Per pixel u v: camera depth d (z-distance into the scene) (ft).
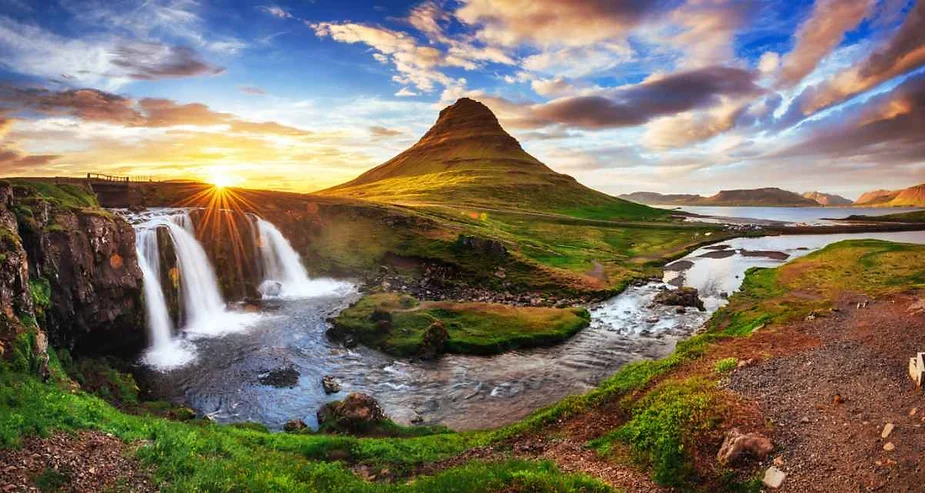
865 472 48.83
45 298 116.06
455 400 117.19
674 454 58.44
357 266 276.21
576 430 74.64
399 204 461.78
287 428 101.19
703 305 215.31
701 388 73.56
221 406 114.32
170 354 149.69
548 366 141.18
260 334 170.81
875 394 63.93
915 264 218.38
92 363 127.85
